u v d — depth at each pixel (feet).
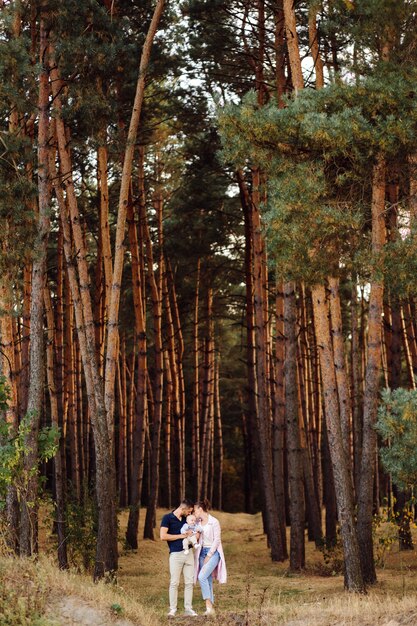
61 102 58.75
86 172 87.86
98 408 55.11
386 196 59.88
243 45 78.59
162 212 111.86
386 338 86.69
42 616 33.09
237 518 119.96
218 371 160.86
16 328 68.69
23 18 60.23
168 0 71.46
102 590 37.40
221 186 93.56
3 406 49.83
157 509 119.96
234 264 114.11
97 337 87.30
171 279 113.29
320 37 60.80
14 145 55.31
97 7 57.31
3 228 53.62
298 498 65.67
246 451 165.58
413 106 43.21
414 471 38.45
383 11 44.45
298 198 42.45
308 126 41.78
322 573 62.34
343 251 44.96
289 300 68.03
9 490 52.70
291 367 67.36
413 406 37.29
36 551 51.55
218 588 57.06
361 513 52.31
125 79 67.92
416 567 60.08
